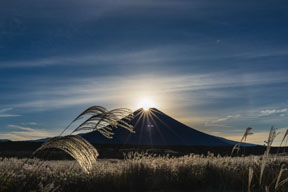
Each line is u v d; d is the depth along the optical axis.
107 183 7.97
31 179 5.93
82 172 7.79
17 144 53.31
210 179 8.22
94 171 8.52
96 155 2.98
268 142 3.35
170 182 8.17
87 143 2.91
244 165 9.05
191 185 7.81
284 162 8.52
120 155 37.12
